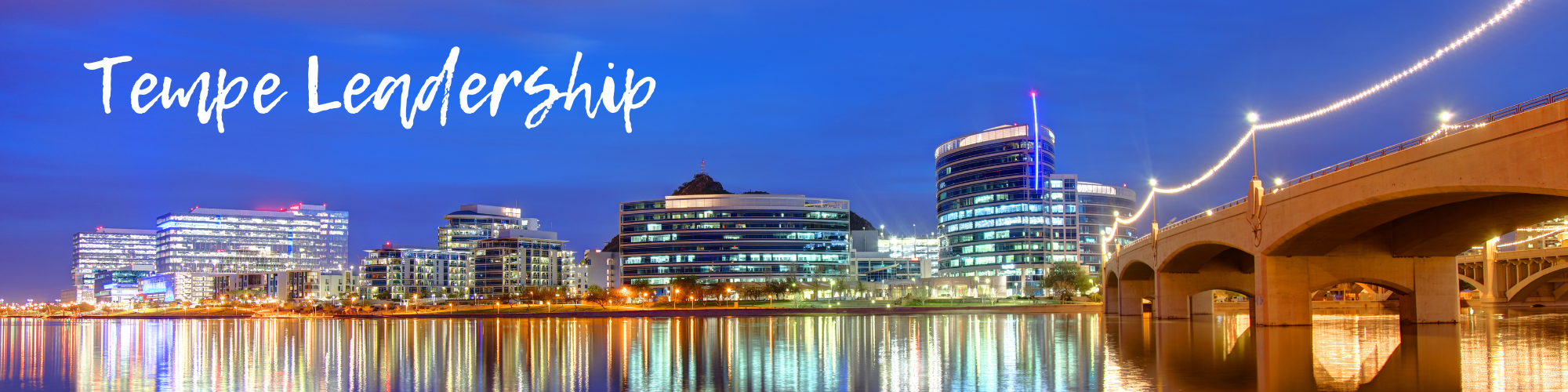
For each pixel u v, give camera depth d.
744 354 63.75
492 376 52.00
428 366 58.72
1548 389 37.94
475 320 179.00
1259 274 81.69
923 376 47.22
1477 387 38.62
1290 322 80.75
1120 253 142.38
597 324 139.75
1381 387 38.97
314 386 48.81
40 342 105.19
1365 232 82.75
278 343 91.06
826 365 54.72
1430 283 84.31
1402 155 58.00
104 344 96.94
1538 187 46.09
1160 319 116.75
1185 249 104.12
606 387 45.47
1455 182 52.78
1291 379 42.06
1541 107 46.03
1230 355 54.75
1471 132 51.31
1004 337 79.00
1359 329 79.62
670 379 48.53
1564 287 159.25
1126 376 44.47
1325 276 81.75
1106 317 137.88
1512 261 157.12
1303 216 71.88
